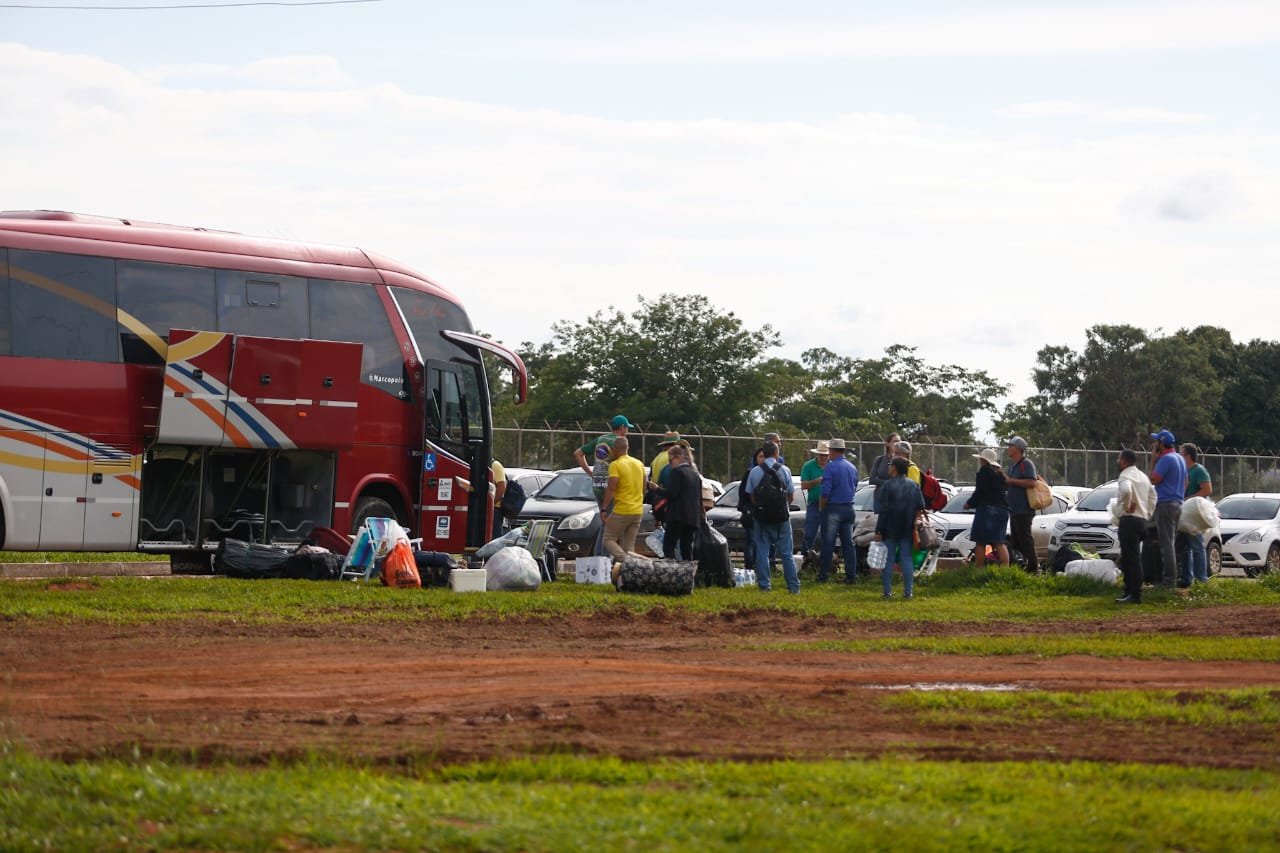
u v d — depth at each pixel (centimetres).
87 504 2264
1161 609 2169
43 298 2242
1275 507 3541
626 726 1023
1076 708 1129
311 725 1012
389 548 2295
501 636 1611
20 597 1859
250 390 2384
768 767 845
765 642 1611
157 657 1362
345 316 2552
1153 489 2286
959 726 1048
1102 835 701
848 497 2667
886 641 1628
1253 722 1084
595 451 2678
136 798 726
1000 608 2148
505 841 654
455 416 2686
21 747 848
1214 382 9944
